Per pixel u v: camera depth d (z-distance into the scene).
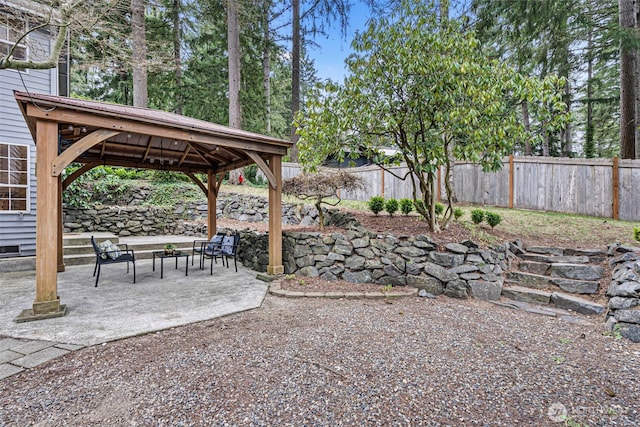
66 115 3.97
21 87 6.82
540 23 8.16
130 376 2.60
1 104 6.59
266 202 10.32
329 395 2.35
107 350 3.08
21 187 6.84
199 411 2.17
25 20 6.49
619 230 6.20
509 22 8.54
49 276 3.96
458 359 2.91
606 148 16.83
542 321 3.89
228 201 11.42
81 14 5.44
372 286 5.38
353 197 10.95
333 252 5.88
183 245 8.80
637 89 8.57
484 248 5.12
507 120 5.18
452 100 4.93
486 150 5.40
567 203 7.59
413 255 5.29
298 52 14.38
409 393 2.38
